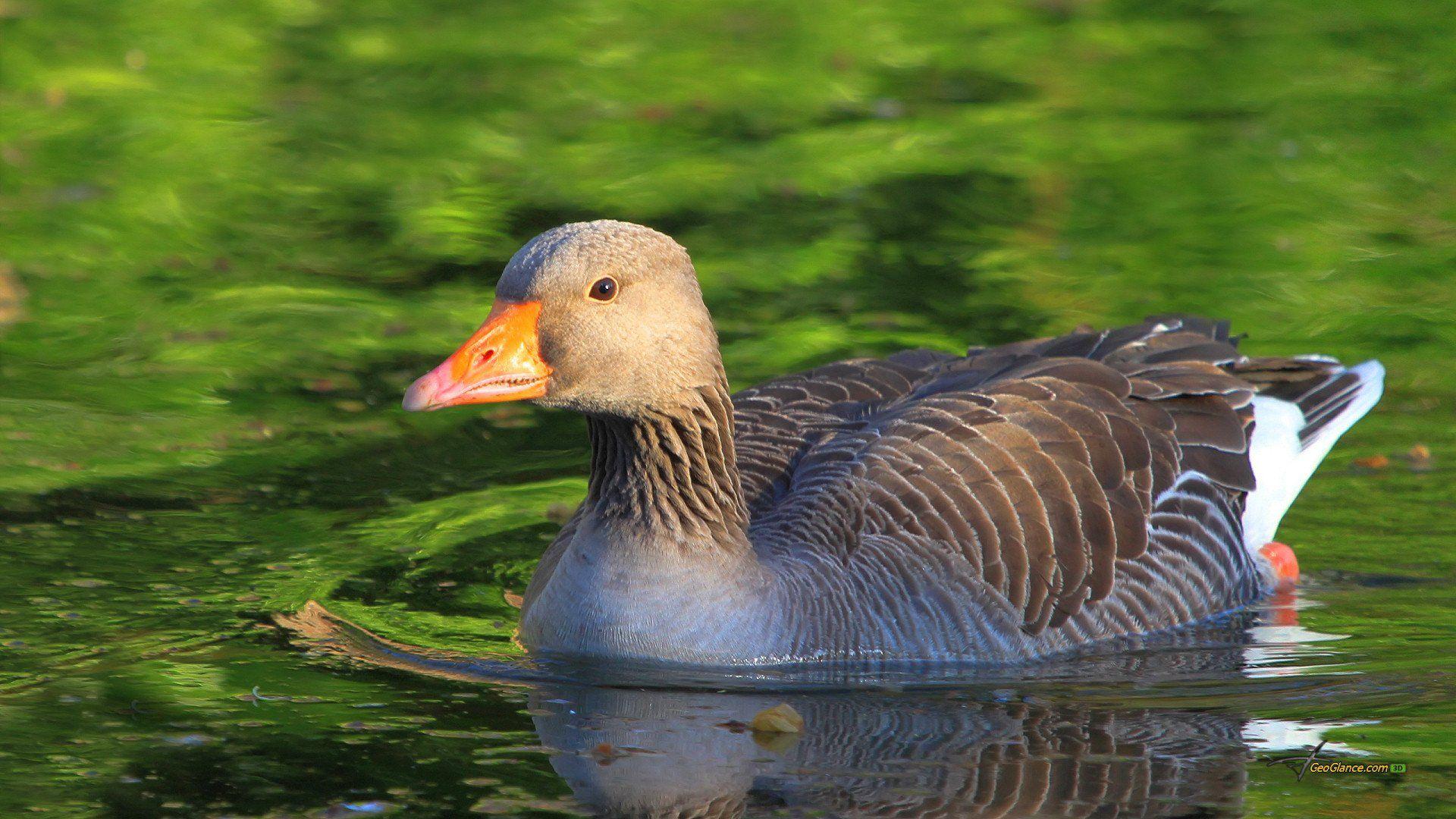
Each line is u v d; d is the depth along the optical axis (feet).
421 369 56.18
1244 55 92.32
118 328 59.36
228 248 66.95
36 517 44.86
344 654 37.55
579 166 75.97
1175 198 71.77
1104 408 41.60
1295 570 43.73
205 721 33.53
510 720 34.01
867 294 61.82
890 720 34.37
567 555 38.06
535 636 38.14
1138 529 40.11
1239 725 34.14
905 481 38.91
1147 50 93.71
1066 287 62.39
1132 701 35.55
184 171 74.84
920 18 100.89
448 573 42.83
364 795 30.17
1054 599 38.60
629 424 36.63
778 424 42.93
